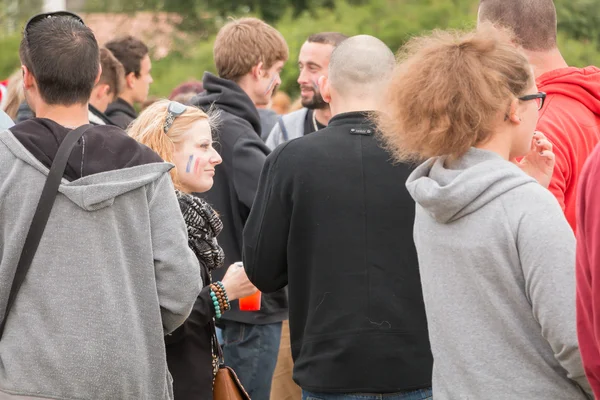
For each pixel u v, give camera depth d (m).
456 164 4.66
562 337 4.17
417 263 5.88
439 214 4.56
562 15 22.67
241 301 6.95
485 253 4.39
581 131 6.25
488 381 4.41
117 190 5.18
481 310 4.46
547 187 5.80
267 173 6.18
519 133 4.70
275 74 9.18
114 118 10.52
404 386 5.79
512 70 4.57
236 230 8.08
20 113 9.39
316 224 5.94
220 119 8.20
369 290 5.84
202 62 26.33
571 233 4.29
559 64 6.65
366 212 5.89
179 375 5.97
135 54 11.64
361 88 6.21
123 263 5.21
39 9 31.47
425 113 4.56
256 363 8.03
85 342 5.07
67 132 5.33
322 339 5.89
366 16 24.80
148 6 31.44
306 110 9.94
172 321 5.46
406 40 5.13
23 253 5.12
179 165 6.68
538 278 4.22
